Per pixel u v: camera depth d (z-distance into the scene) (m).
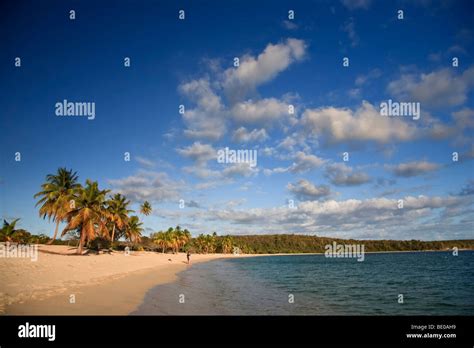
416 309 16.88
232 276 37.22
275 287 26.36
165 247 102.31
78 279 22.34
